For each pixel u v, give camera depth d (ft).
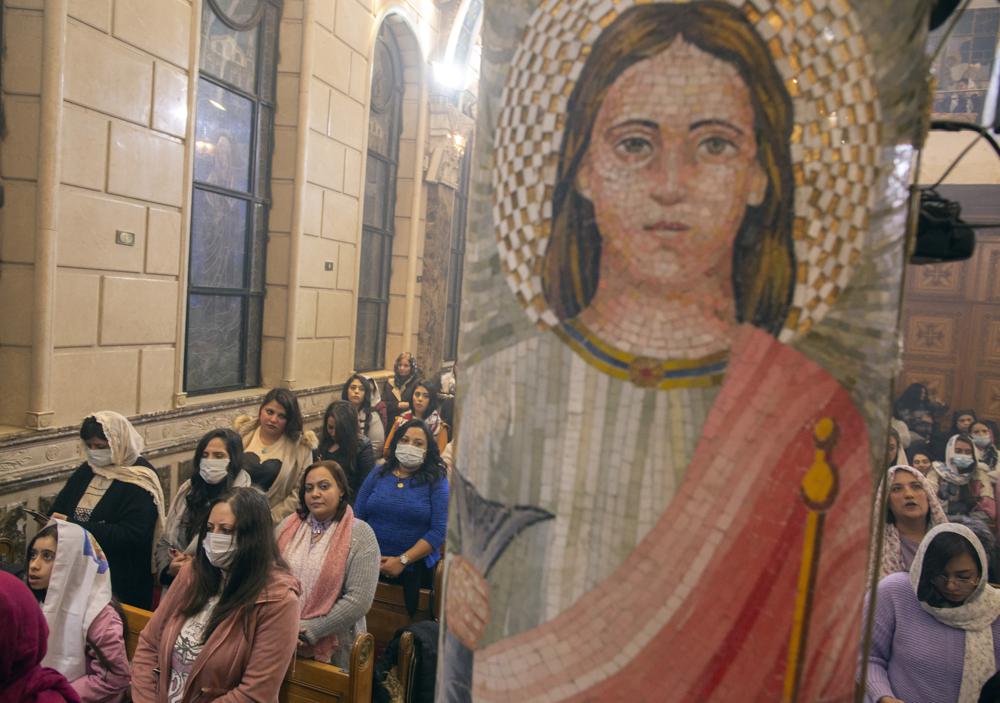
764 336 2.26
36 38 15.62
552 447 2.40
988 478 17.92
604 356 2.35
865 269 2.35
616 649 2.31
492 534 2.52
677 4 2.30
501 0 2.69
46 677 7.04
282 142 26.30
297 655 9.07
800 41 2.27
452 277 45.93
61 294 16.46
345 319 30.81
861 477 2.36
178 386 20.77
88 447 12.13
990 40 21.61
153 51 18.79
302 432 15.16
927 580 7.63
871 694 7.69
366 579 9.77
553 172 2.45
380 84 34.83
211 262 23.85
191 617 8.05
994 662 7.50
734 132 2.26
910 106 2.48
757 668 2.24
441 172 39.01
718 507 2.25
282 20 25.95
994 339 31.22
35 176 15.85
